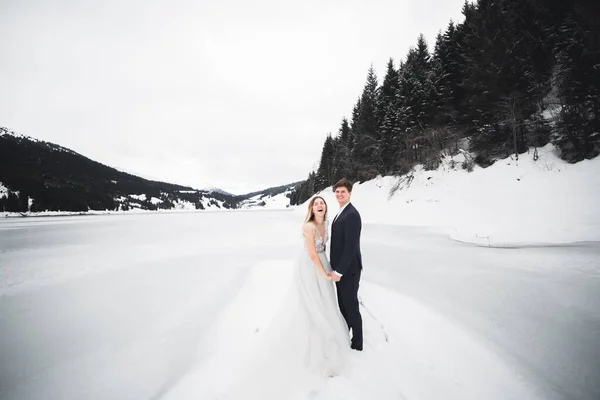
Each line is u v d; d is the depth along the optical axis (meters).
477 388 2.13
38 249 11.85
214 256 9.04
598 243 8.08
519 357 2.62
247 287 5.39
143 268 7.72
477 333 3.12
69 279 6.75
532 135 17.64
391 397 1.97
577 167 14.21
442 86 26.20
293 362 2.35
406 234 12.24
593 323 3.34
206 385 2.34
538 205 12.72
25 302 5.14
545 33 21.17
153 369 2.83
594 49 16.09
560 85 17.14
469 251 8.20
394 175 25.86
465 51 25.67
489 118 20.31
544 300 4.16
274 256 8.70
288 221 27.89
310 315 2.38
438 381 2.20
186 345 3.30
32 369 2.92
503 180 16.08
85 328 3.96
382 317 3.57
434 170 21.17
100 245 12.71
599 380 2.24
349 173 35.41
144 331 3.78
